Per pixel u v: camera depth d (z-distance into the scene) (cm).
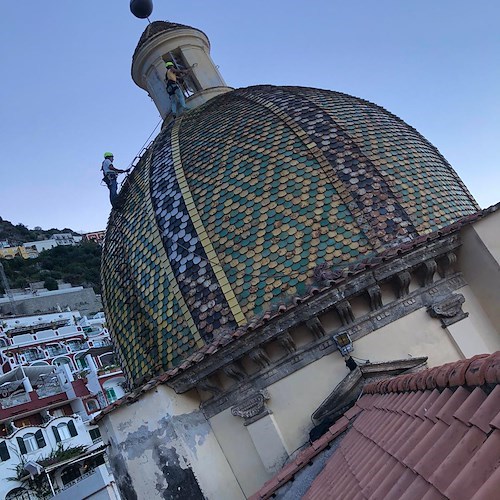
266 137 1598
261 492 1095
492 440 389
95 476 3656
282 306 1270
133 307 1586
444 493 391
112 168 1917
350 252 1383
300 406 1280
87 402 5628
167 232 1545
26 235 14925
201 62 2356
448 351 1312
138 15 2492
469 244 1371
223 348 1282
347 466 787
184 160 1653
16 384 5644
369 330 1303
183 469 1259
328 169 1507
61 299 9594
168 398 1316
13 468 4578
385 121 1741
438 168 1686
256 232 1434
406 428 646
